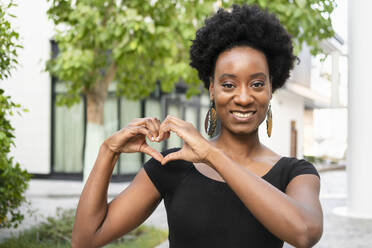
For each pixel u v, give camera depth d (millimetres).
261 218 1036
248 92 1205
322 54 6523
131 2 6492
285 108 16625
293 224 1010
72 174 12883
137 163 12914
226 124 1252
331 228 6695
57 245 4551
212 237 1202
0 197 3969
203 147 1104
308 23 5520
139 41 6410
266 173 1247
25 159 12930
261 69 1209
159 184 1281
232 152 1289
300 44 5758
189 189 1240
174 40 6738
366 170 7922
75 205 8094
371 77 7852
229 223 1198
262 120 1247
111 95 12398
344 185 13531
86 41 7320
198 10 5973
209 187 1229
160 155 1206
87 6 6535
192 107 14945
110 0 6707
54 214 6891
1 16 3688
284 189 1231
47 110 12789
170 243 1283
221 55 1243
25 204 7914
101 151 1258
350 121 8125
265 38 1233
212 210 1208
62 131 12953
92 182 1240
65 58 6895
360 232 6406
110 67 8586
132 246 4699
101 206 1240
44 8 12523
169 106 13594
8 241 4625
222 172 1073
